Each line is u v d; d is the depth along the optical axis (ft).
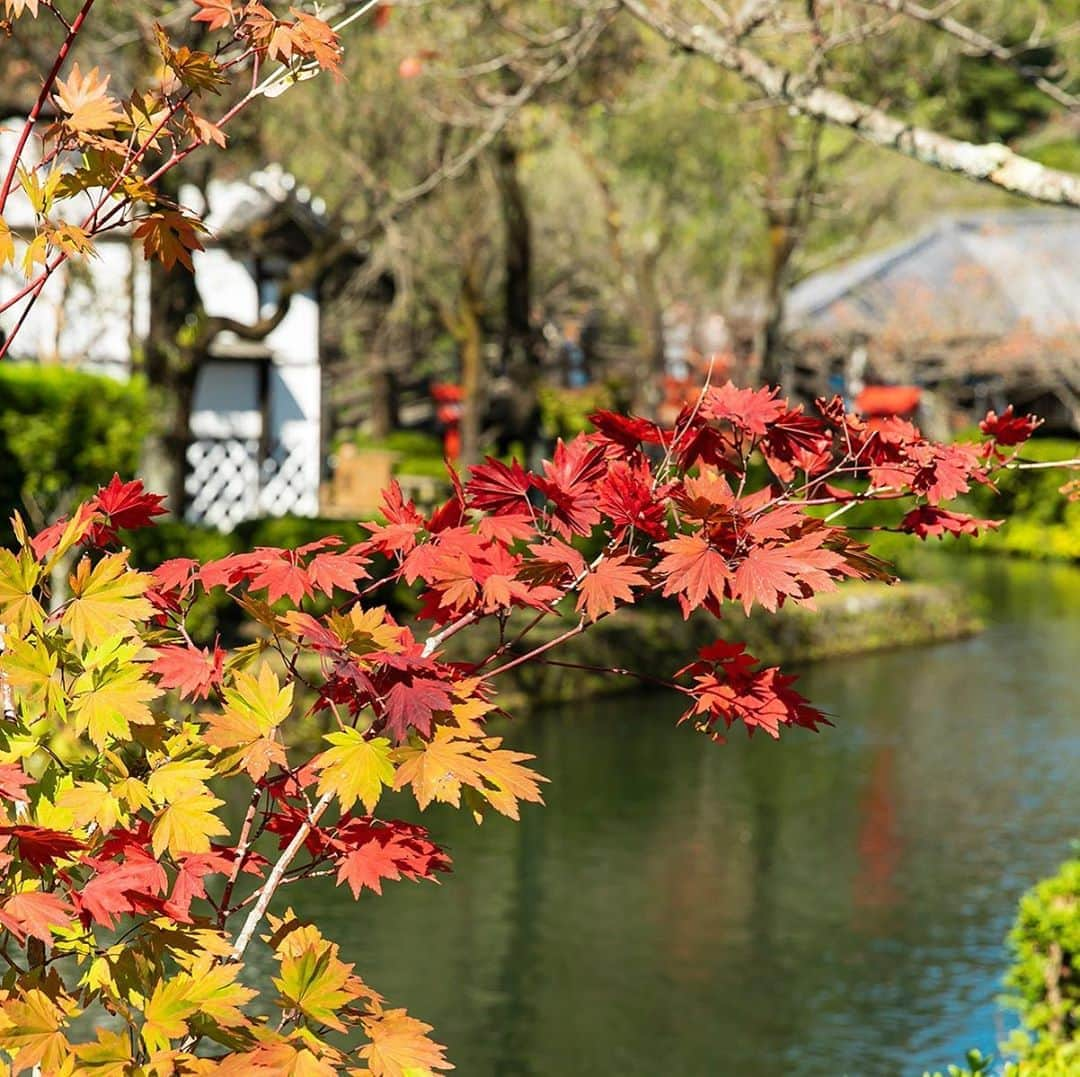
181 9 38.96
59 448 56.54
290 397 90.38
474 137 76.74
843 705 67.97
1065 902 21.91
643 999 31.55
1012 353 153.38
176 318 61.62
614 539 10.37
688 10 32.22
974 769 55.06
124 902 8.63
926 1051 28.94
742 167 96.43
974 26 60.75
